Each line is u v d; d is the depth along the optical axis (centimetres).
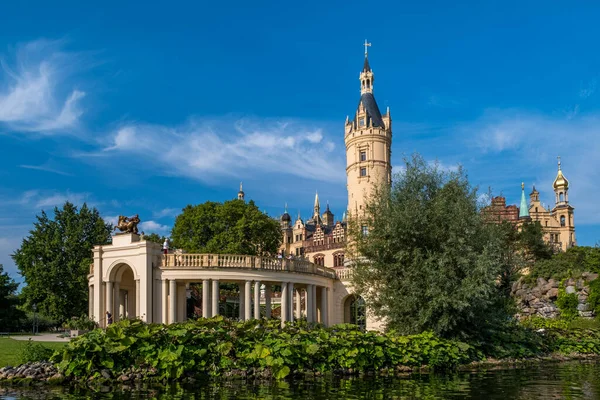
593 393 2234
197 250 7694
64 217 6762
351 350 2697
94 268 4384
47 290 6328
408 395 2145
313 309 4966
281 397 2031
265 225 8062
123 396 2012
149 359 2336
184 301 4550
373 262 3541
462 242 3262
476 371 2989
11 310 6291
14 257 6594
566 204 12875
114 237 4319
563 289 5941
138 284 4119
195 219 7881
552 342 4112
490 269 3266
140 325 2450
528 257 7412
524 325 4728
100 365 2305
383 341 2895
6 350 2959
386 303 3441
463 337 3391
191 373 2400
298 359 2541
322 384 2358
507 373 2900
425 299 3350
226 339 2552
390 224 3422
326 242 14588
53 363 2389
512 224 7462
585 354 4078
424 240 3447
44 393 2062
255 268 4400
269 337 2628
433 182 3659
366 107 9869
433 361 2973
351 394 2134
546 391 2280
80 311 6512
